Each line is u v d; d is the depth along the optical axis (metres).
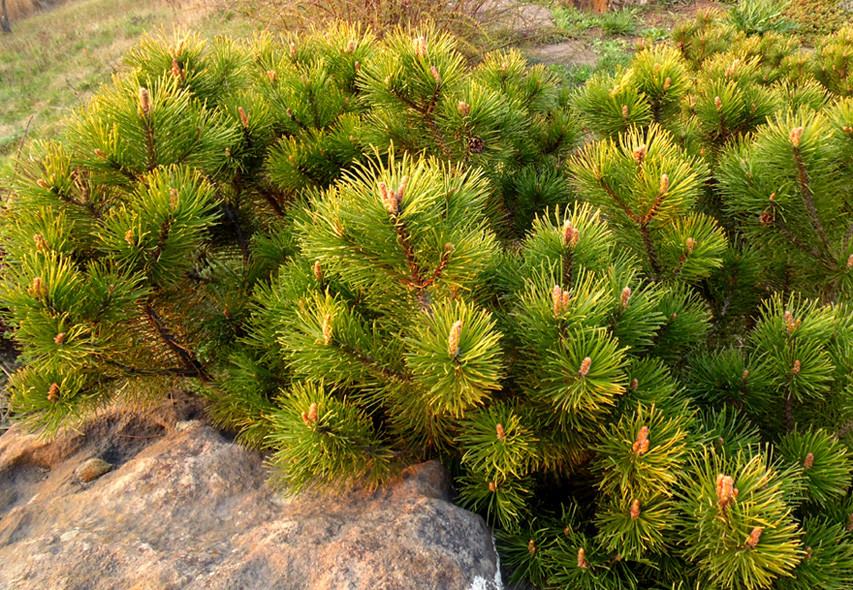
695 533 0.66
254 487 0.80
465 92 0.90
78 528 0.74
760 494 0.62
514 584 0.75
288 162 0.96
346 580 0.67
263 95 1.06
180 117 0.81
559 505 0.81
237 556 0.69
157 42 0.99
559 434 0.74
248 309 0.90
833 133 0.79
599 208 0.82
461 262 0.63
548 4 3.22
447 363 0.61
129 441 0.92
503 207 1.07
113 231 0.74
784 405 0.78
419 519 0.72
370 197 0.61
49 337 0.67
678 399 0.72
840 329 0.76
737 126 1.01
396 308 0.72
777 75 1.51
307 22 2.38
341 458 0.72
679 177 0.75
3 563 0.70
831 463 0.71
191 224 0.74
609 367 0.64
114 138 0.76
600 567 0.72
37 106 3.14
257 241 0.97
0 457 0.90
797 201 0.81
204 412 0.94
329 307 0.69
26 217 0.75
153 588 0.66
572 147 1.13
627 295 0.68
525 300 0.69
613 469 0.71
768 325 0.78
